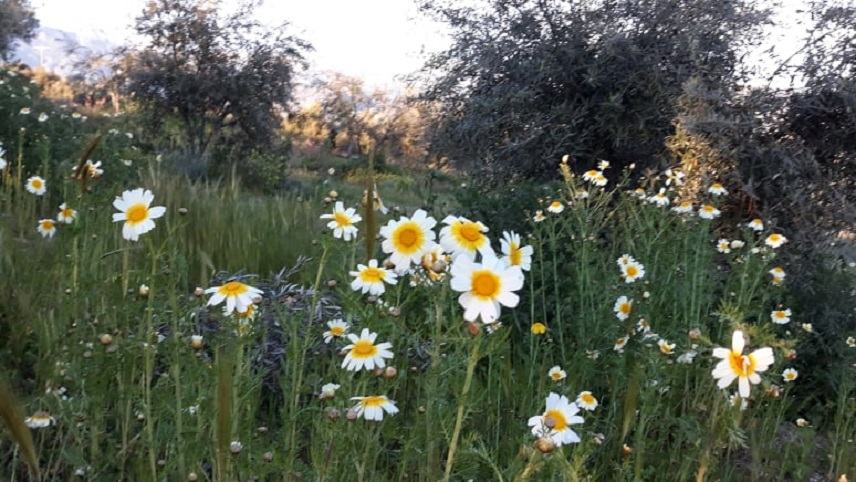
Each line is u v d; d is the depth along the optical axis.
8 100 6.90
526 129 6.95
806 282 5.39
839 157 6.52
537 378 3.33
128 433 2.69
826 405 4.32
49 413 2.68
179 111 18.03
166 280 2.61
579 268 4.27
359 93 32.94
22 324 3.36
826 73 6.29
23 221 5.21
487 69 7.15
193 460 2.26
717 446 2.74
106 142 7.04
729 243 5.08
